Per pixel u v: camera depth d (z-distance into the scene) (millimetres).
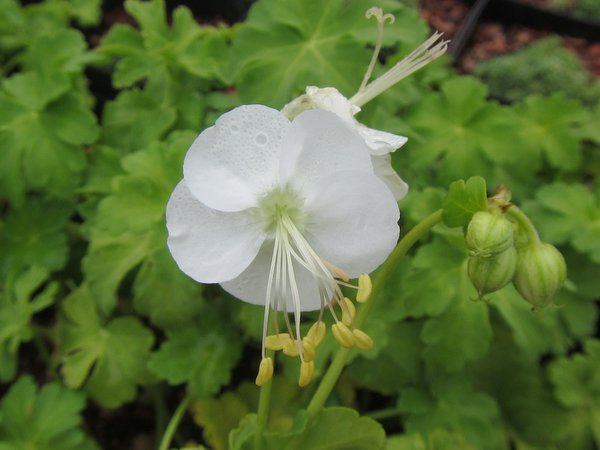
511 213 62
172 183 95
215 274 56
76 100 111
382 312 96
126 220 93
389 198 54
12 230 114
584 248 106
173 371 100
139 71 114
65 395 102
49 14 151
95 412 120
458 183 62
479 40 180
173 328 103
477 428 97
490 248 59
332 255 59
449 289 95
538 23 180
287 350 61
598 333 126
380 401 116
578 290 109
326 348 95
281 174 55
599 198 112
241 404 107
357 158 54
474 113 111
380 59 141
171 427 102
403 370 101
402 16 102
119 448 119
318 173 55
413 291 95
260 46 102
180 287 102
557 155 121
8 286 110
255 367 118
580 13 179
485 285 62
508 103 157
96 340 106
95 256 106
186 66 110
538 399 107
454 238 94
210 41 114
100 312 109
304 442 76
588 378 106
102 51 115
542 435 106
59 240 114
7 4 141
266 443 76
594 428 104
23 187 112
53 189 110
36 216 115
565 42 182
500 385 108
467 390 100
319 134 54
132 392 105
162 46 112
